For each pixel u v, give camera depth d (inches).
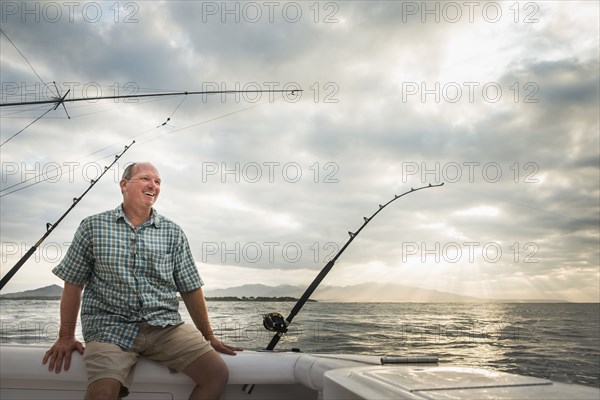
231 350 75.9
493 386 34.4
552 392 32.1
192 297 79.7
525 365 208.7
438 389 33.5
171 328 72.2
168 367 71.9
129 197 75.1
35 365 68.1
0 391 69.2
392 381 36.7
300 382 71.9
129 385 69.6
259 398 75.0
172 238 77.7
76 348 71.3
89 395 64.9
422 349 280.5
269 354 75.0
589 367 202.8
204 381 69.8
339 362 63.2
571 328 552.7
